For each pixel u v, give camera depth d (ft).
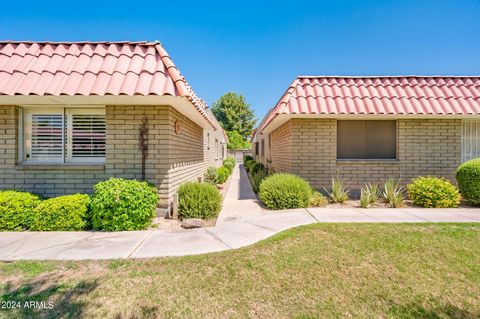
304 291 9.78
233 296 9.43
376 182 27.66
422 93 26.73
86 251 13.12
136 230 16.94
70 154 20.80
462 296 9.56
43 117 20.74
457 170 24.85
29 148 20.74
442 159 27.48
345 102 26.09
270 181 24.81
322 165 27.61
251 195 32.30
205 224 18.44
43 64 18.97
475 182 22.95
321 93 27.04
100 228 16.97
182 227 17.67
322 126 27.53
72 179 20.27
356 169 27.71
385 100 26.03
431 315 8.56
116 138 20.18
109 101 18.94
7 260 12.03
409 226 16.58
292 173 27.66
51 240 14.74
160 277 10.57
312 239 14.56
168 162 20.33
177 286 9.95
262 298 9.34
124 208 16.79
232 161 84.48
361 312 8.66
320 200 24.16
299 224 17.53
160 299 9.15
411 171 27.58
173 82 18.20
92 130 20.77
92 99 18.31
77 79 17.94
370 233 15.37
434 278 10.68
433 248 13.28
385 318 8.39
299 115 25.82
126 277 10.54
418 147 27.53
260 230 16.57
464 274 10.98
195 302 9.05
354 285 10.20
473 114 24.85
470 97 26.27
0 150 20.07
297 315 8.48
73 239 14.93
